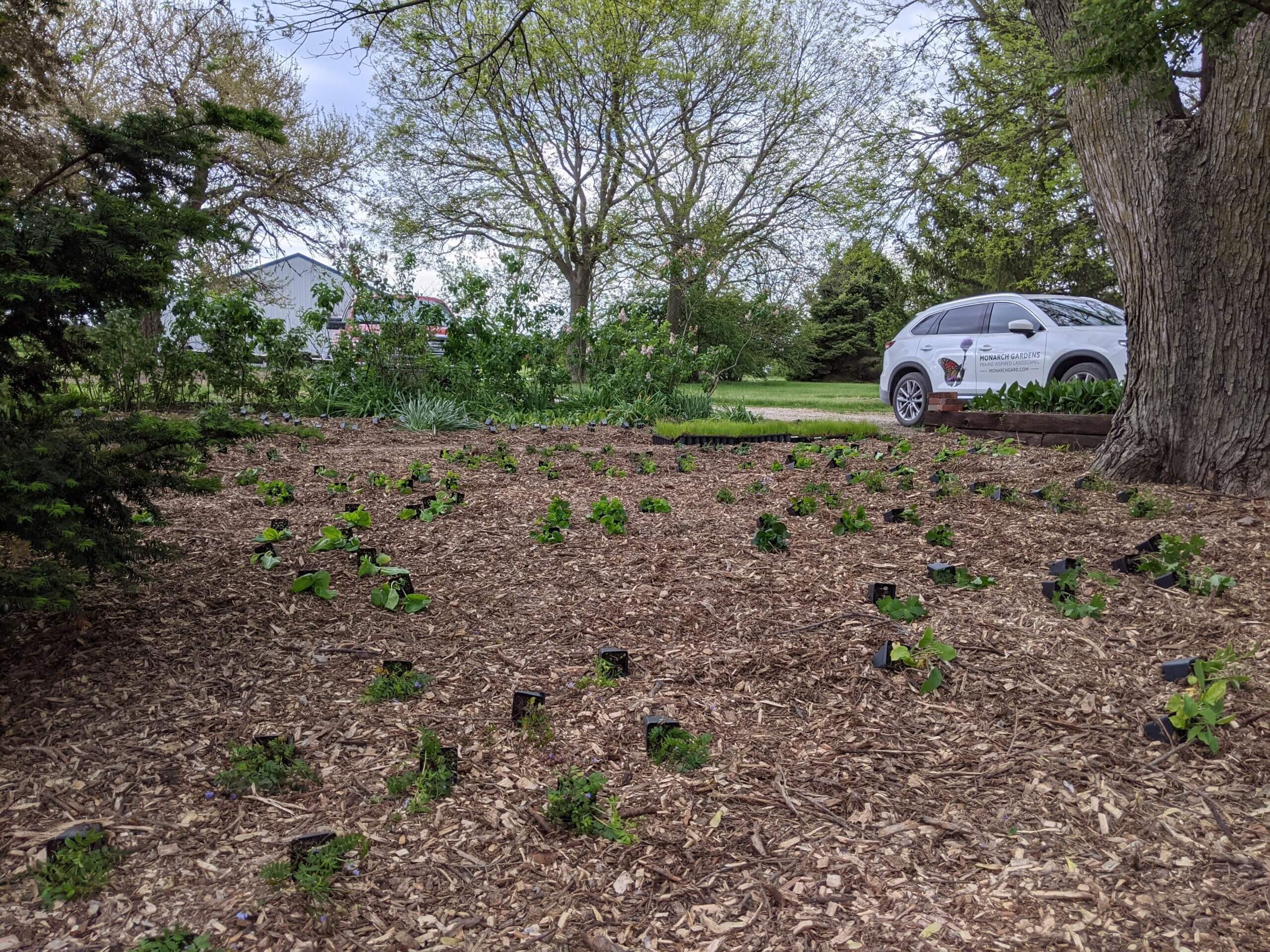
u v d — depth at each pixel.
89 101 19.11
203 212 2.97
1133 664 3.14
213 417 3.05
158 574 3.85
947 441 8.41
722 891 2.00
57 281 2.40
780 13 23.64
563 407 12.54
